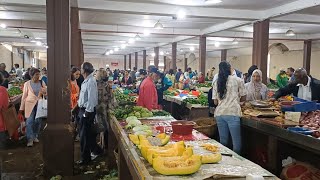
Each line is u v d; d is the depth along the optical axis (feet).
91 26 41.52
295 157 14.39
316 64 54.08
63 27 15.46
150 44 70.79
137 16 35.19
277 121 13.70
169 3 28.71
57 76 15.57
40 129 23.00
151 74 18.48
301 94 16.06
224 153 8.54
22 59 92.22
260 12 31.76
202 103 23.65
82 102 17.34
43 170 15.72
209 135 17.44
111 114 16.08
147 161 7.63
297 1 27.09
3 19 38.96
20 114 22.75
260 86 18.43
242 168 7.34
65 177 15.57
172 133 10.87
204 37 45.52
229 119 15.21
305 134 11.63
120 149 11.76
